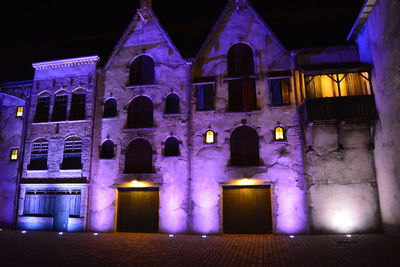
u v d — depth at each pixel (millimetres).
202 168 16844
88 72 19406
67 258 9844
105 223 17344
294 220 15484
